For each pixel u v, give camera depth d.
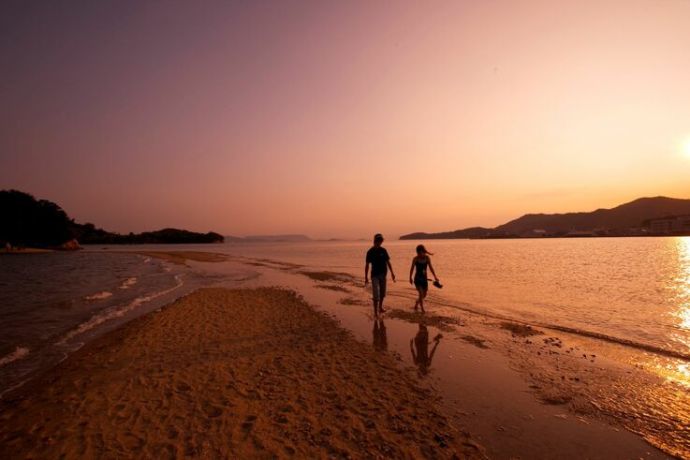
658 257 38.62
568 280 18.80
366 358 6.88
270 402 4.99
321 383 5.66
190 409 4.81
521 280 18.88
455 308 11.68
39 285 19.50
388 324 9.58
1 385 6.00
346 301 13.09
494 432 4.25
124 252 76.75
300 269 28.77
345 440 4.02
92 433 4.27
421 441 4.02
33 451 3.92
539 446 3.97
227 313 10.99
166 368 6.42
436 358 6.89
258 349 7.45
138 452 3.82
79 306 13.12
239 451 3.81
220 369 6.31
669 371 6.22
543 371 6.23
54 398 5.34
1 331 9.50
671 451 3.88
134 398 5.21
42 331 9.48
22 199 80.62
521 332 8.77
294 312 11.12
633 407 4.92
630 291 14.97
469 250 64.62
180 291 16.89
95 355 7.32
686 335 8.47
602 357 6.95
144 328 9.25
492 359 6.84
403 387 5.52
